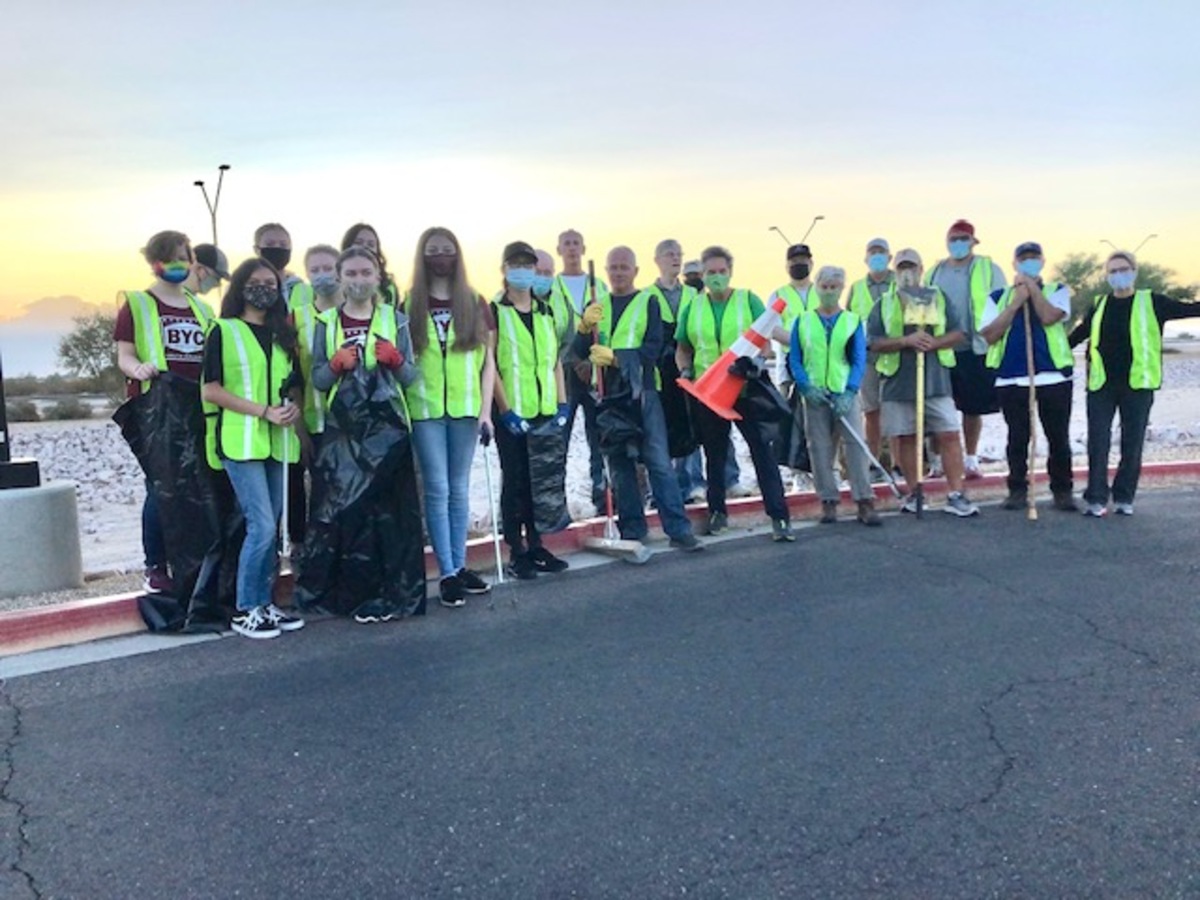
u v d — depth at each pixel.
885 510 8.56
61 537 6.57
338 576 5.77
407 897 3.01
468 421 6.05
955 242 8.84
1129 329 7.79
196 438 5.60
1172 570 6.31
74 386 49.81
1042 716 4.16
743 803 3.50
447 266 5.94
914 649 5.00
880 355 8.29
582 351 7.21
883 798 3.51
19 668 5.05
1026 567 6.47
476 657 5.05
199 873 3.15
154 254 5.69
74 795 3.68
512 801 3.56
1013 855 3.13
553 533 7.25
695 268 10.20
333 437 5.71
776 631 5.32
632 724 4.18
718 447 7.64
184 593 5.62
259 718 4.34
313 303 6.47
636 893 2.99
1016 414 8.15
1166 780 3.59
